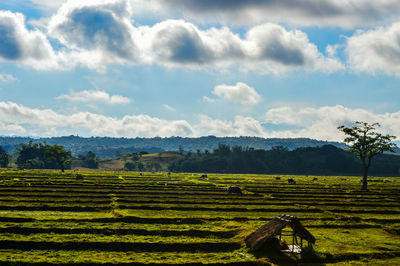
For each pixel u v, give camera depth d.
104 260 26.02
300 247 29.44
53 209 49.19
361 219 45.94
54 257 26.64
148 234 34.34
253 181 127.62
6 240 29.42
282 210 52.62
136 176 138.38
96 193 68.88
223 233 35.00
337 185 112.88
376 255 28.45
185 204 56.25
